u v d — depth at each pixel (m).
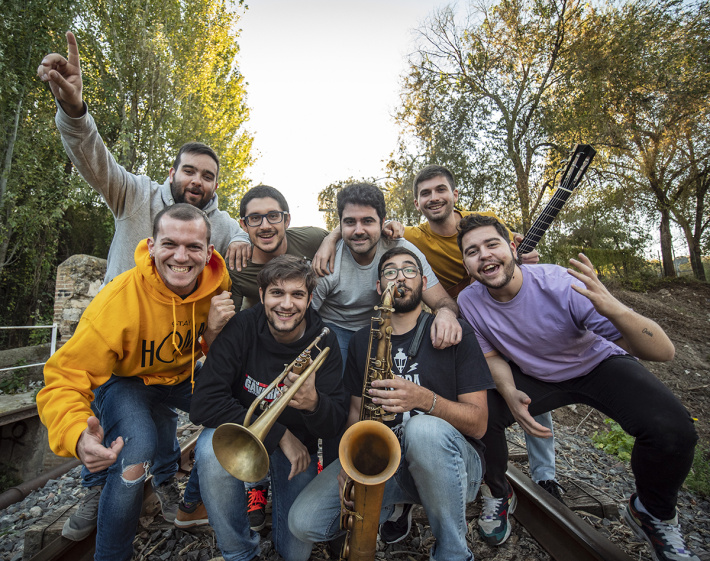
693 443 2.06
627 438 4.34
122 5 10.71
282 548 2.20
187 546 2.37
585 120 11.24
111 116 11.12
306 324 2.30
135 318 2.06
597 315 2.38
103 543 1.93
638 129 11.67
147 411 2.18
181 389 2.56
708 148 12.50
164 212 2.03
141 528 2.53
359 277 3.02
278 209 2.84
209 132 13.91
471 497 2.15
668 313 10.56
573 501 2.80
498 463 2.43
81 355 1.93
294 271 2.11
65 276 6.78
